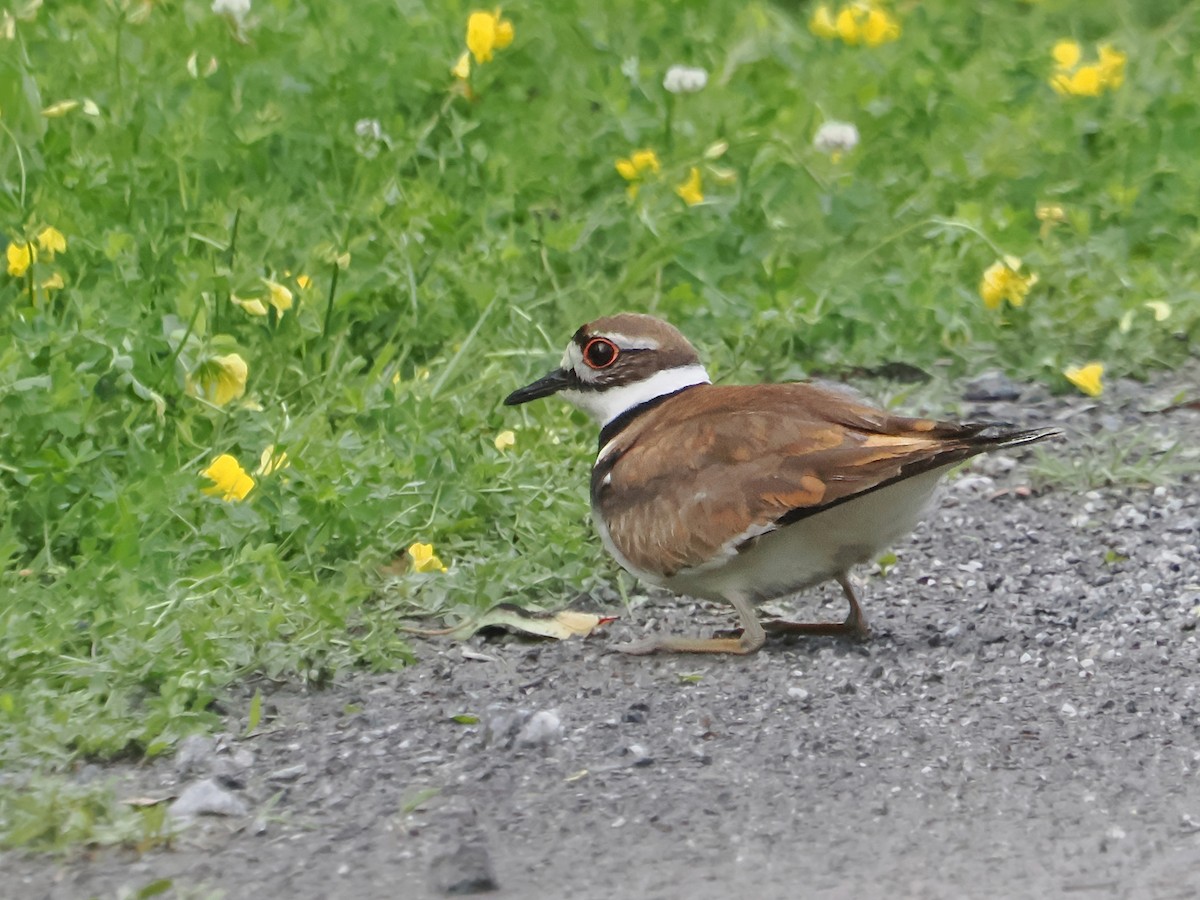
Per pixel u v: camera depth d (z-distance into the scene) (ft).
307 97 55.98
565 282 51.13
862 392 48.32
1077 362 50.19
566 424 43.37
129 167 49.73
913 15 69.00
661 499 34.55
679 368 37.35
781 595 35.42
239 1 53.62
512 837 27.50
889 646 35.73
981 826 27.94
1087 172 58.34
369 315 47.01
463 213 52.16
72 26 56.90
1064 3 71.41
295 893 25.73
